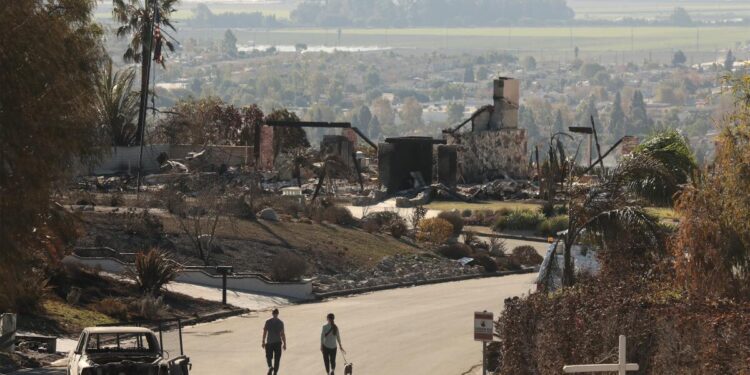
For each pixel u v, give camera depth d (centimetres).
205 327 6494
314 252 9194
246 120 17088
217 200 9175
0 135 4184
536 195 14475
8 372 4659
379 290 8656
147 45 13875
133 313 6397
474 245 10988
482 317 4778
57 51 4325
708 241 4275
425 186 14612
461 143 16225
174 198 9456
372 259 9569
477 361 5638
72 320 5900
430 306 7712
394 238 10756
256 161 14988
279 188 13312
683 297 3825
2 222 4272
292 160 14700
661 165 5528
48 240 4831
